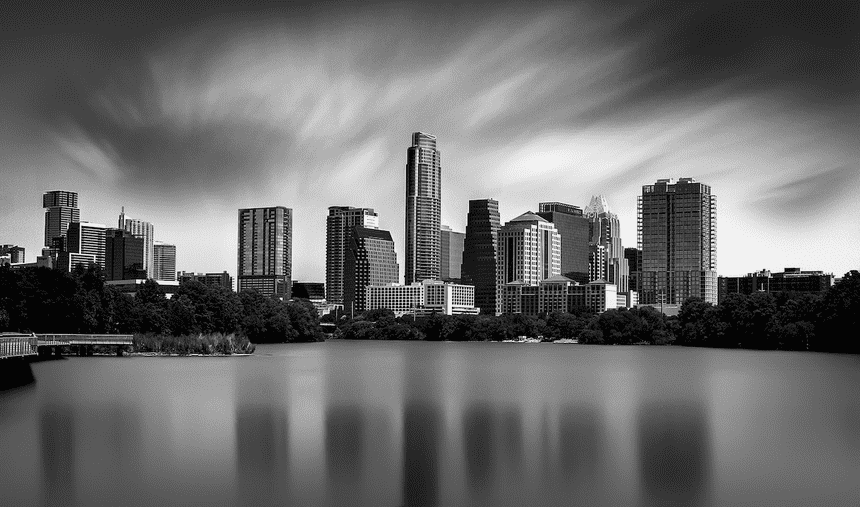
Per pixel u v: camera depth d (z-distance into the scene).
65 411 127.19
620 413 133.62
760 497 81.94
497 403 146.12
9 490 81.88
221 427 115.00
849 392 166.38
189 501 79.44
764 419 126.69
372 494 82.56
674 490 84.12
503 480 87.75
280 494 82.00
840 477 88.88
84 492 81.50
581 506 79.31
